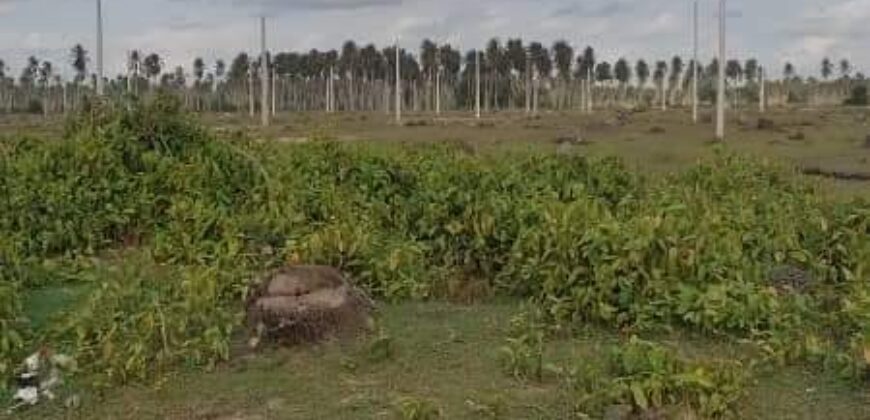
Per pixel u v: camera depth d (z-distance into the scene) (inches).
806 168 733.9
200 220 301.0
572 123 1530.5
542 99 2883.9
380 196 320.2
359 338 227.0
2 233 295.3
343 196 317.1
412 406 178.5
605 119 1615.4
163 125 355.9
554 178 330.0
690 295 234.8
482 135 1222.9
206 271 246.8
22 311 244.7
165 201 326.3
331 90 2536.9
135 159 342.6
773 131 1205.7
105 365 206.7
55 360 210.2
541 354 209.0
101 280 249.8
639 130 1264.8
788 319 227.9
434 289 271.1
